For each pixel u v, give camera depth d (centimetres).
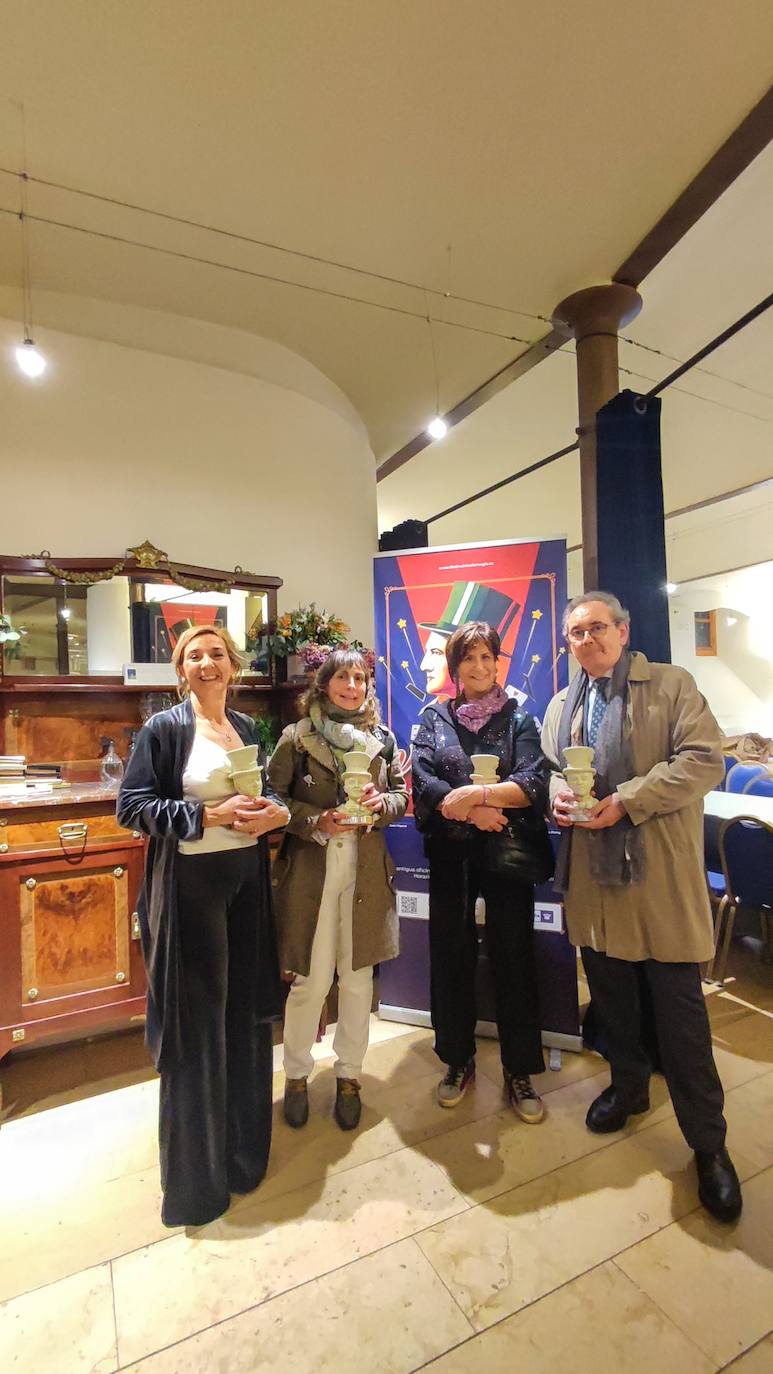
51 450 262
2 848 194
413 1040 223
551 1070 202
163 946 140
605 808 153
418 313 299
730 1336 116
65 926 202
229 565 300
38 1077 209
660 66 189
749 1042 215
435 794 172
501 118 203
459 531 684
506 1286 127
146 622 268
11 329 257
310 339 316
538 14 172
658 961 152
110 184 220
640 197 237
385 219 242
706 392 403
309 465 333
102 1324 121
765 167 230
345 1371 111
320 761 174
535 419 423
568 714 176
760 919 320
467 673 185
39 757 252
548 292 288
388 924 178
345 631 306
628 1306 122
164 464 285
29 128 198
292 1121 177
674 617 716
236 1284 129
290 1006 178
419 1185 154
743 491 563
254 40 176
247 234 245
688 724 154
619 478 260
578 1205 146
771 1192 148
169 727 150
